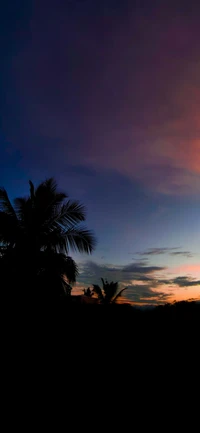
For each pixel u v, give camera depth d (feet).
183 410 11.91
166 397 13.03
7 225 32.96
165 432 10.64
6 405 13.15
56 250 35.04
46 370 17.43
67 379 15.96
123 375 15.94
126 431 10.95
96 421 11.47
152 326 21.45
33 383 15.51
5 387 15.02
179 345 18.13
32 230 34.47
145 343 19.67
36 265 32.60
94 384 15.14
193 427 10.83
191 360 16.38
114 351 19.69
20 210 35.91
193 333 18.90
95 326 24.30
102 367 17.37
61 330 24.39
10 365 18.15
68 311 28.40
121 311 26.55
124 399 13.30
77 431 10.99
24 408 12.82
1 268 31.01
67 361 18.72
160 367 16.20
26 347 21.18
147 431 10.80
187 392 13.24
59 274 32.71
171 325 20.45
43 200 34.81
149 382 14.62
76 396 13.94
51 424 11.57
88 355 19.54
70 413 12.34
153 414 11.80
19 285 30.42
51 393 14.34
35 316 27.02
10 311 27.30
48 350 20.66
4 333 23.58
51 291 30.96
